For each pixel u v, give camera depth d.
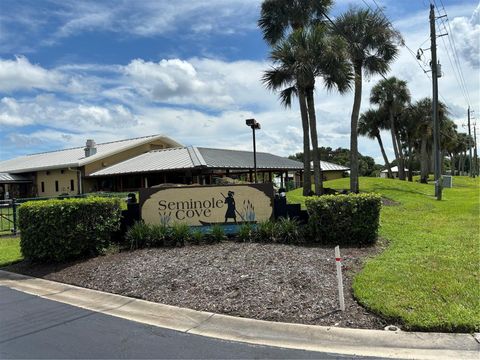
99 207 9.82
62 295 7.36
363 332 5.17
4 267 9.70
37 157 46.75
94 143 38.75
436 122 27.78
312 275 7.15
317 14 23.22
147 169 29.30
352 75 20.81
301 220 10.80
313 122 22.58
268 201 10.91
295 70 20.36
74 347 5.00
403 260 8.22
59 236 9.30
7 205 16.17
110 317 6.12
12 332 5.55
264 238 10.17
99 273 8.23
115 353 4.82
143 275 7.77
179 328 5.63
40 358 4.71
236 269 7.64
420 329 5.15
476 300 5.86
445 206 20.66
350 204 9.84
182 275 7.55
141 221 10.69
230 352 4.81
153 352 4.84
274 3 22.62
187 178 29.22
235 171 33.22
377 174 82.88
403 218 15.01
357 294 6.20
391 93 42.16
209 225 10.88
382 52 23.84
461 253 8.83
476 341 4.84
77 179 36.69
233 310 6.07
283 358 4.62
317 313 5.77
